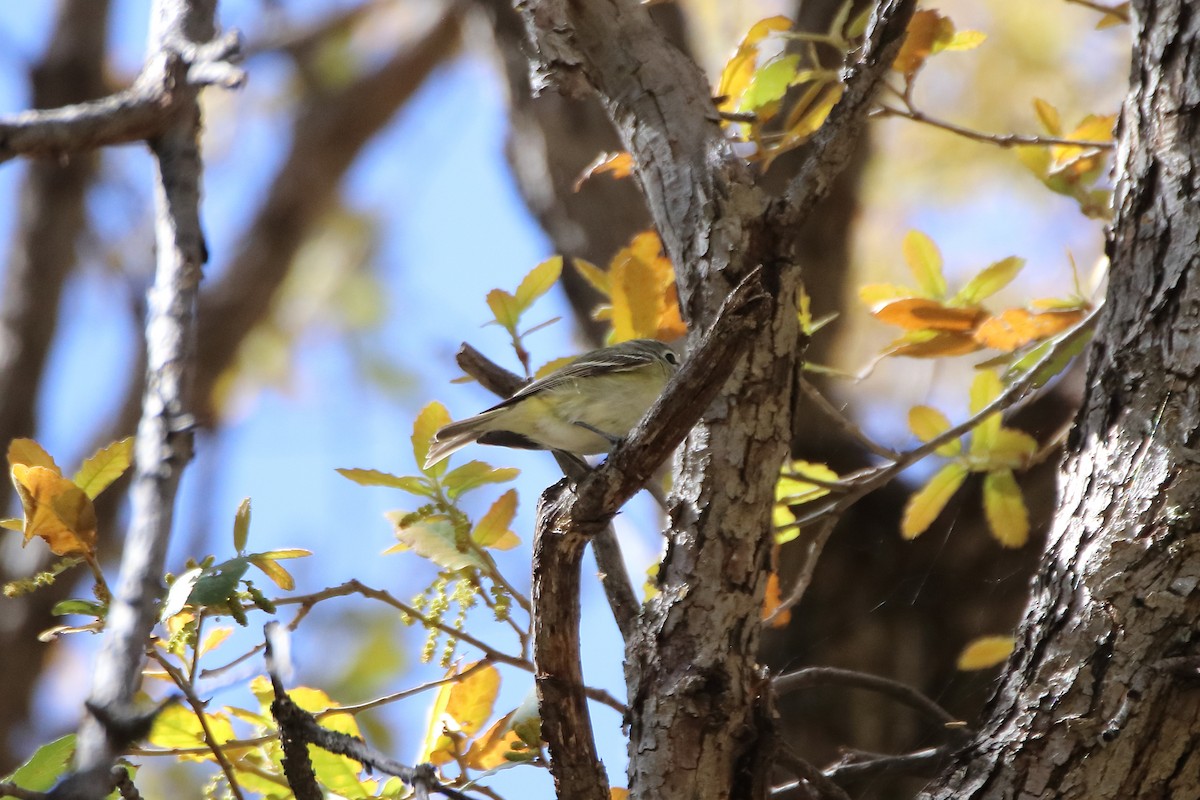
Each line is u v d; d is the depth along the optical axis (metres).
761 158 7.68
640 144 6.52
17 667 13.66
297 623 6.48
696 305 5.98
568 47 6.71
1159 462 6.27
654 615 5.87
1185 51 7.06
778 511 8.91
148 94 6.39
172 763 12.70
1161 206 6.85
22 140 6.11
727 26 14.43
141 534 4.09
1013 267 9.23
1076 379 11.47
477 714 7.39
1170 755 5.84
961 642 11.23
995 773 6.02
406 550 7.50
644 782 5.61
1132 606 6.06
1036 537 11.21
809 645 11.45
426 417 7.29
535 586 5.83
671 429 5.38
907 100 8.71
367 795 7.01
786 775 10.79
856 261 14.58
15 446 6.42
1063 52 15.00
